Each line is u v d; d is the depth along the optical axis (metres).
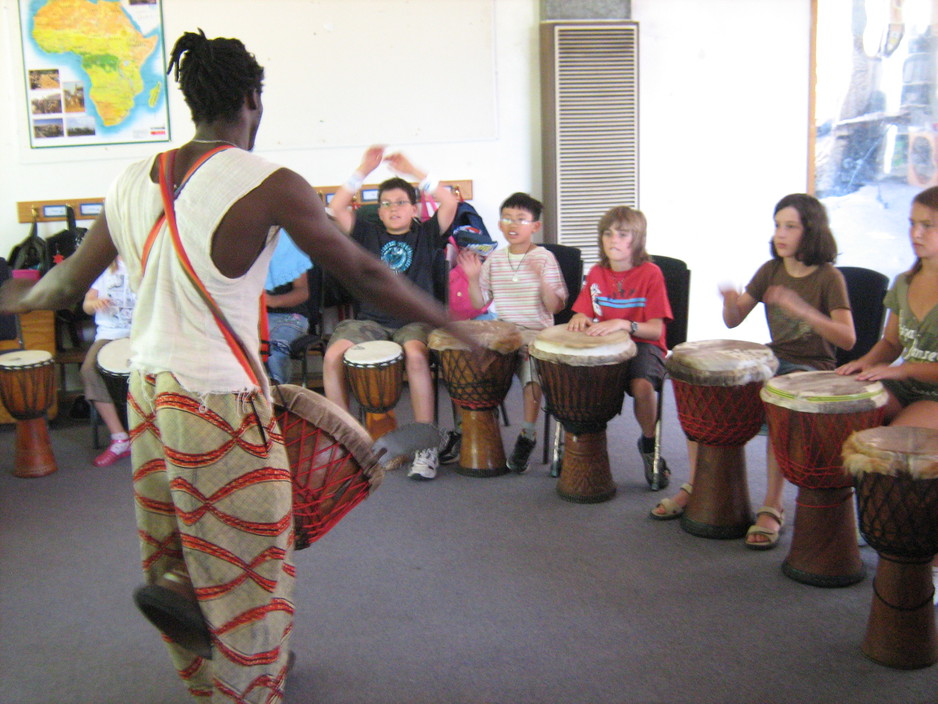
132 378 1.59
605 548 2.73
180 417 1.49
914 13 4.67
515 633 2.25
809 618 2.28
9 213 4.60
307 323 4.15
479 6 4.66
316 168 4.72
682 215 4.97
